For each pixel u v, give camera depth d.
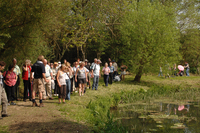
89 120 6.05
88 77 12.20
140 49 15.41
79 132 4.85
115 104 9.25
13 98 7.71
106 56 27.33
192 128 5.64
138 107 8.72
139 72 16.38
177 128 5.60
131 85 14.59
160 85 15.57
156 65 15.28
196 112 7.59
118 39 22.69
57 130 4.90
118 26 20.98
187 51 25.23
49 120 5.66
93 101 8.74
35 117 5.88
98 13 19.36
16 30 10.56
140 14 16.03
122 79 17.72
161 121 6.37
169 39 15.24
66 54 28.84
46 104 7.72
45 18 10.64
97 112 7.21
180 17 24.83
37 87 7.30
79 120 5.91
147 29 15.23
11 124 5.22
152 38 15.08
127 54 16.86
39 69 7.20
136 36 15.71
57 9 11.25
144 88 13.65
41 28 11.38
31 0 9.91
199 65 26.80
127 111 7.97
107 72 13.36
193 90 13.38
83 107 7.80
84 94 10.34
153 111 7.83
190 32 25.02
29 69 8.55
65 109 7.02
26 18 10.41
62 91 7.96
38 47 12.61
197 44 24.33
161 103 9.68
